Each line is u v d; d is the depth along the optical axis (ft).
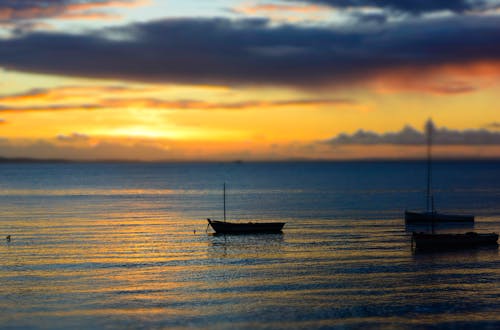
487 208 469.98
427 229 337.11
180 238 300.81
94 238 299.17
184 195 644.69
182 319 158.20
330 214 420.77
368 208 469.16
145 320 157.69
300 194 652.07
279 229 321.73
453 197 589.32
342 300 175.42
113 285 194.49
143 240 293.02
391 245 273.75
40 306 170.09
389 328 151.43
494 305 170.60
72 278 204.64
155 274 211.41
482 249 261.03
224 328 151.33
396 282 197.26
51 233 317.42
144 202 540.11
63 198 592.19
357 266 223.51
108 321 156.66
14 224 359.66
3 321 156.46
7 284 195.52
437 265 225.15
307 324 154.30
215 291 186.50
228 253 254.27
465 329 150.51
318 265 225.97
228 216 413.39
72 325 153.58
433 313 163.22
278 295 181.16
